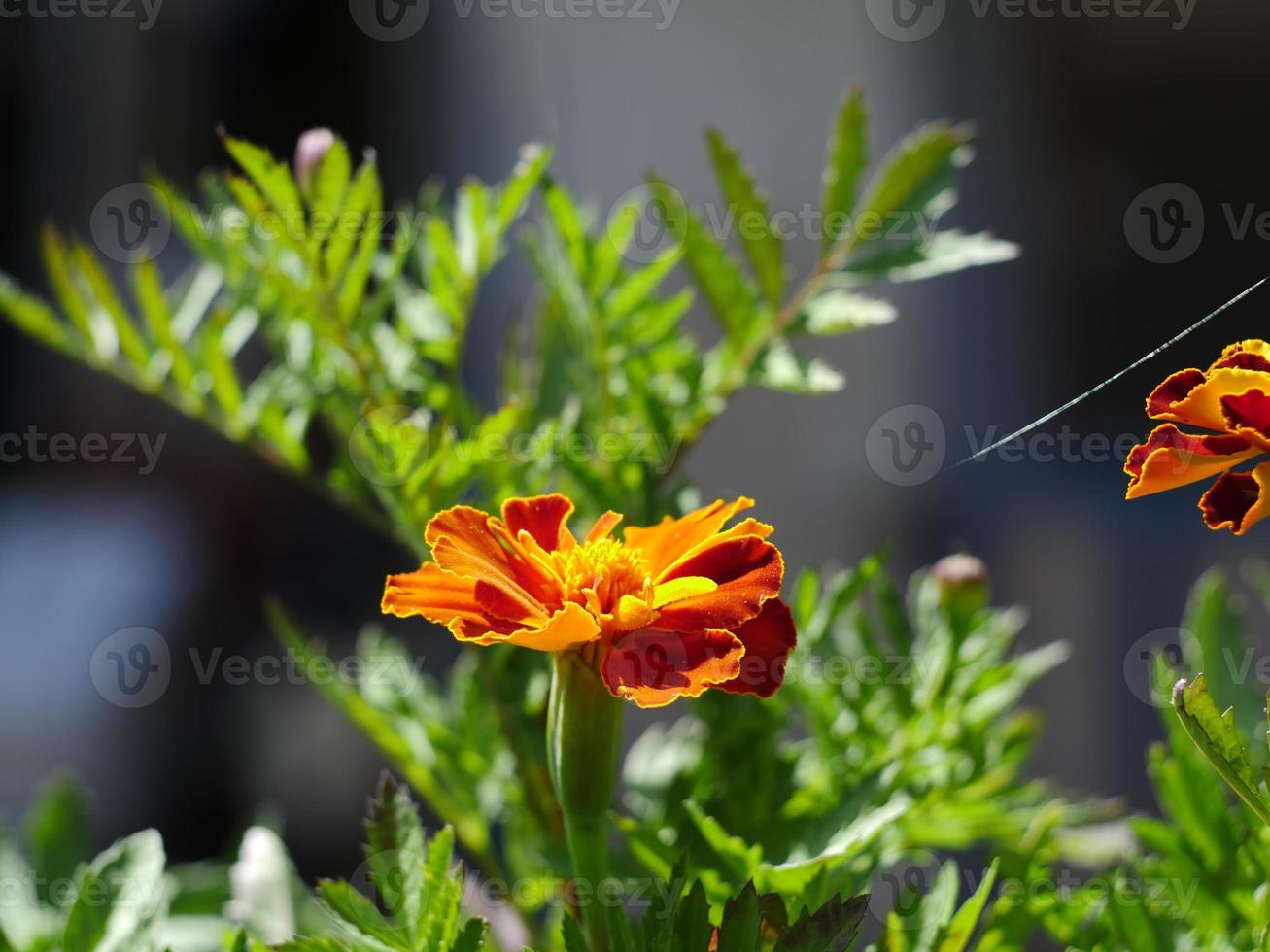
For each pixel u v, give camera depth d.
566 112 0.99
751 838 0.44
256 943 0.39
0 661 1.00
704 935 0.37
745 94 0.97
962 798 0.45
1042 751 1.00
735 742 0.45
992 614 0.48
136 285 0.47
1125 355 1.00
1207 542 1.00
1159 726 0.99
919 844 0.46
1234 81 1.00
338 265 0.44
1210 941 0.41
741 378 0.46
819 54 0.97
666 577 0.38
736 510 0.39
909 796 0.44
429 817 0.76
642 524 0.46
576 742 0.38
